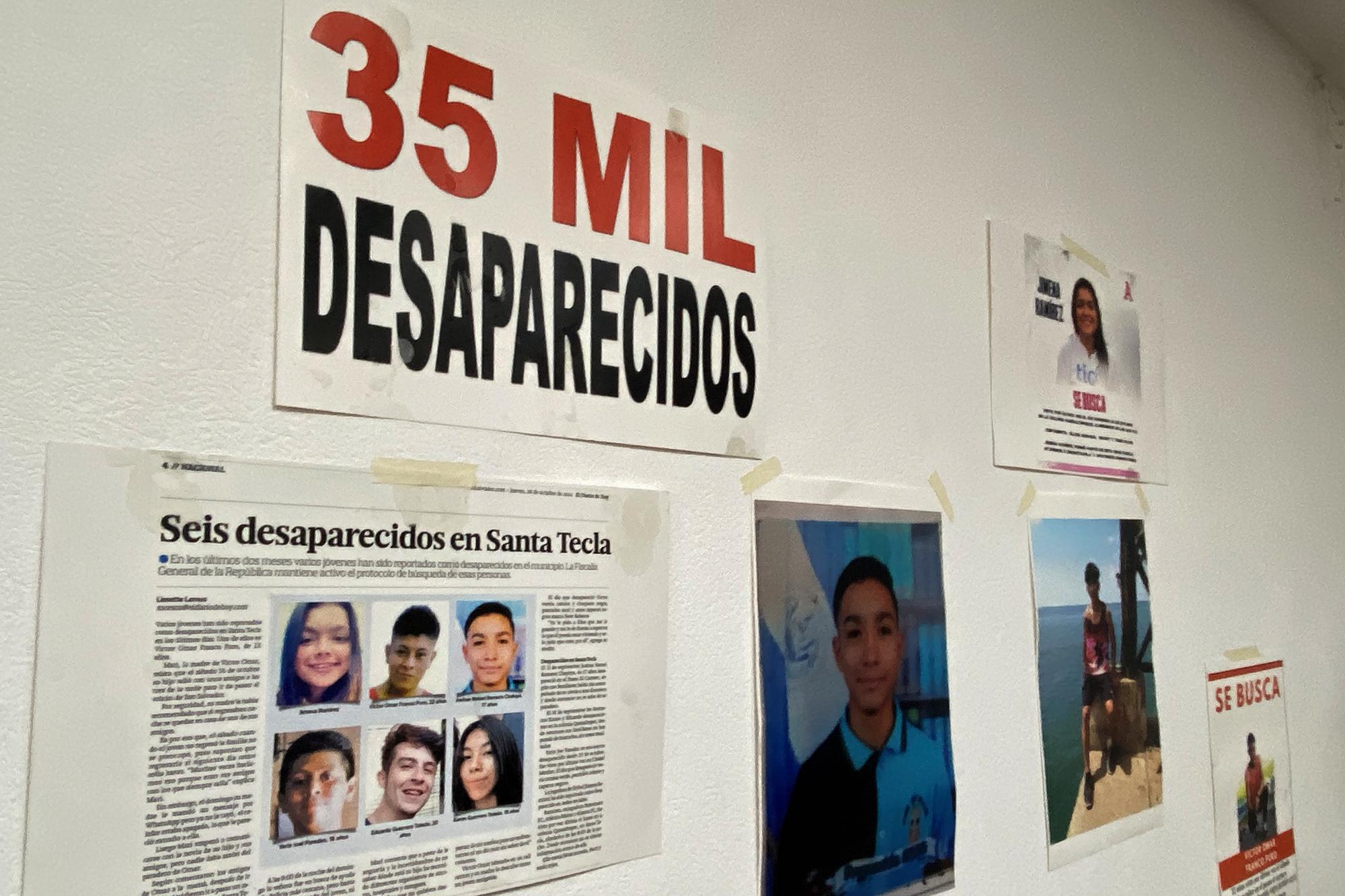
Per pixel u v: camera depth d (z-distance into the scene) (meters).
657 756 0.65
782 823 0.72
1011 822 0.91
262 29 0.52
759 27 0.78
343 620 0.52
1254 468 1.35
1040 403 1.01
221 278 0.50
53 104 0.46
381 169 0.55
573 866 0.60
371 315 0.54
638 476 0.66
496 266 0.60
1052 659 0.99
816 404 0.79
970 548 0.91
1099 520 1.07
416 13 0.58
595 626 0.62
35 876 0.42
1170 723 1.14
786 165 0.79
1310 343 1.51
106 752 0.44
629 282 0.66
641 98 0.69
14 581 0.43
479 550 0.57
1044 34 1.09
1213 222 1.34
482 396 0.58
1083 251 1.10
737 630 0.71
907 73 0.91
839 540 0.79
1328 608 1.46
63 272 0.45
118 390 0.46
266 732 0.49
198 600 0.47
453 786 0.55
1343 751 1.45
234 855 0.47
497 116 0.61
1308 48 1.58
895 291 0.87
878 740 0.80
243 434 0.50
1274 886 1.27
